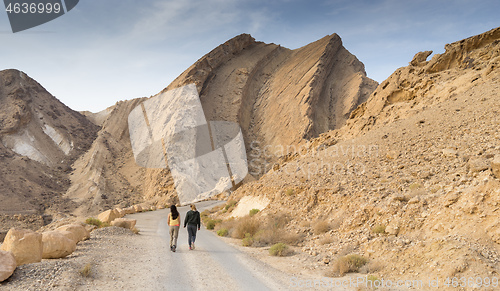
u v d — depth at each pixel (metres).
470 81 24.72
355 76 110.88
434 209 9.23
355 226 11.13
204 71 109.88
